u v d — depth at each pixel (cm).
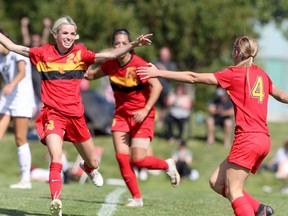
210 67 6844
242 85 1992
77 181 4994
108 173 5328
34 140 5681
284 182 5281
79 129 2205
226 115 5822
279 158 5344
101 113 5709
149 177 5241
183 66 6894
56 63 2177
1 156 5556
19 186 3195
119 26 6581
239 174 1952
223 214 2439
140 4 6738
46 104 2172
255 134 1956
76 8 6569
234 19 6612
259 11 7181
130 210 2434
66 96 2175
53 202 1995
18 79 3011
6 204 2434
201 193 3825
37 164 5369
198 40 6675
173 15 6650
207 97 7119
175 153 5259
